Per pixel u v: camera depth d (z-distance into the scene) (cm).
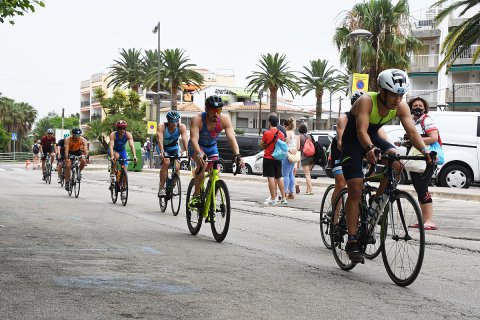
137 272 625
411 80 5378
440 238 934
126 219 1138
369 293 559
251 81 7250
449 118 2061
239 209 1363
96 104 11075
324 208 819
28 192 1867
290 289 567
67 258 696
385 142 642
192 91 9894
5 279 577
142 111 7981
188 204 945
